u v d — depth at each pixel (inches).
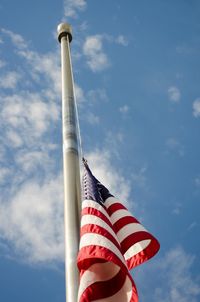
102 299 345.7
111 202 444.8
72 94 528.4
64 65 589.0
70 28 674.2
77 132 476.7
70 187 404.5
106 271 364.2
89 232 364.5
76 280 338.6
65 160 433.7
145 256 422.6
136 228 423.5
